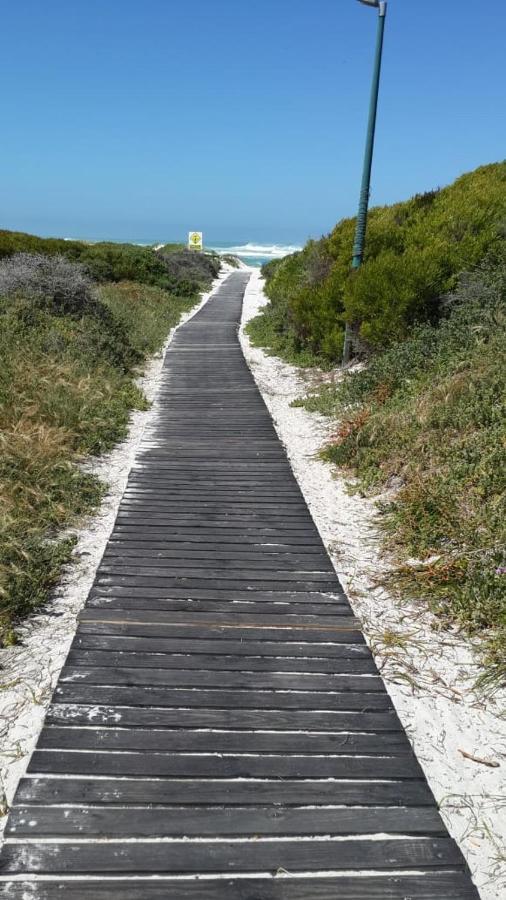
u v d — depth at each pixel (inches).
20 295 442.6
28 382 307.7
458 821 104.4
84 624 153.2
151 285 1018.1
